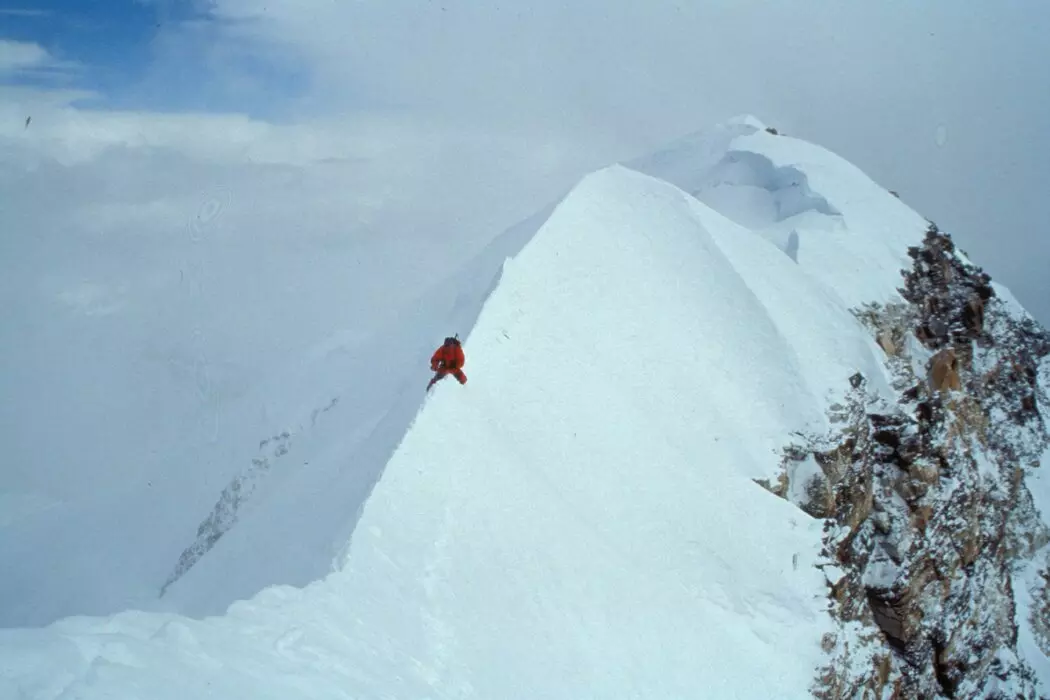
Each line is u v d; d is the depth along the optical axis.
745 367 24.42
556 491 17.52
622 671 14.48
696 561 18.50
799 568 20.47
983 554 32.03
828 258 34.84
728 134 47.38
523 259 22.58
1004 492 38.31
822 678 18.52
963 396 35.38
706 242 27.80
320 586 12.19
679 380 22.83
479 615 13.30
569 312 22.27
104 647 8.30
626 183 28.50
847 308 32.41
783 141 43.72
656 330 23.53
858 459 25.03
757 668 17.25
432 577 13.45
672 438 21.25
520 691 12.41
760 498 21.30
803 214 38.75
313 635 10.79
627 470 19.56
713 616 17.61
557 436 19.03
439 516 14.74
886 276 35.81
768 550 20.33
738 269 27.84
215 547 22.55
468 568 14.05
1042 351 49.75
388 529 13.98
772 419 23.67
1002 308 45.22
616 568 16.55
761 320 26.14
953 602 27.89
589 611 15.10
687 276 25.86
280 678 9.20
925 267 38.62
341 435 23.62
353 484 16.77
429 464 15.65
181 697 7.95
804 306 28.53
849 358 27.52
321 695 9.23
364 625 11.77
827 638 19.30
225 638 9.80
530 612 14.05
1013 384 43.22
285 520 19.27
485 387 18.88
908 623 24.89
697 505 19.97
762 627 18.33
